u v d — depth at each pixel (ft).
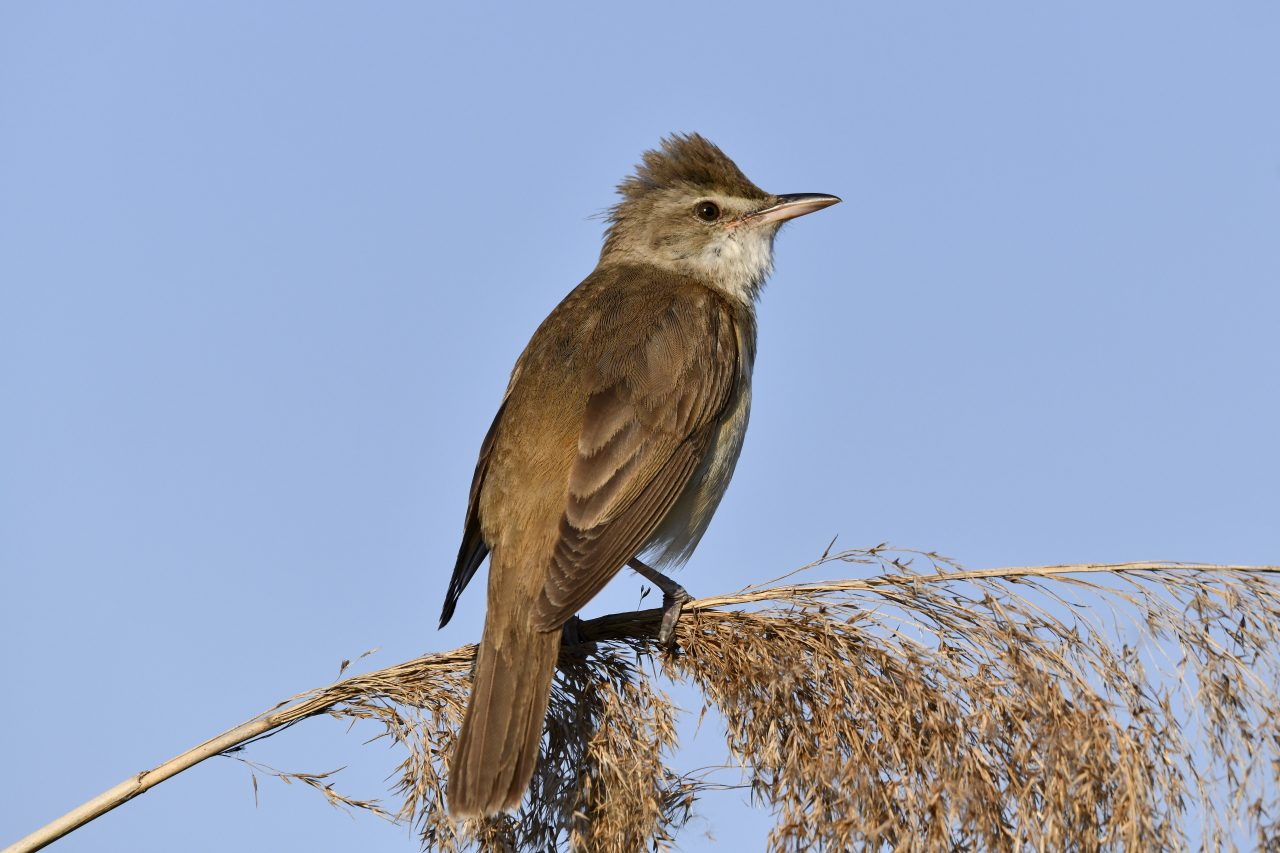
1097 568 26.55
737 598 29.37
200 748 27.50
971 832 24.30
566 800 28.73
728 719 27.37
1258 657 24.76
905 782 25.08
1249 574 25.77
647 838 27.04
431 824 28.04
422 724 28.84
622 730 27.89
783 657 27.09
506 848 28.66
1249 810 22.88
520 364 40.60
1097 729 24.17
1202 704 23.91
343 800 27.94
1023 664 25.21
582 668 29.86
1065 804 23.90
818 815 25.11
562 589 32.83
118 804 26.86
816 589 28.48
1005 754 24.81
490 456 37.40
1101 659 25.27
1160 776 23.73
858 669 26.48
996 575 27.20
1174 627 25.16
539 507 35.47
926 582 27.17
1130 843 23.27
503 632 31.32
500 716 29.43
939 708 25.50
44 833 26.35
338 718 28.89
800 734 26.17
